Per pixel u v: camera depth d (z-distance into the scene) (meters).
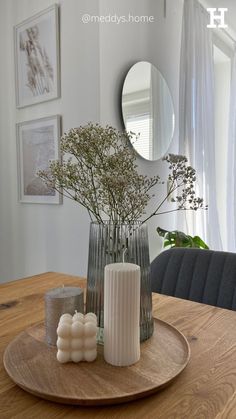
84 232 2.07
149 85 2.28
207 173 2.57
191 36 2.39
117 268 0.66
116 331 0.65
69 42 2.08
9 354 0.69
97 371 0.63
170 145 2.48
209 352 0.72
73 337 0.66
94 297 0.75
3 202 2.71
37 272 2.42
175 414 0.52
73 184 0.75
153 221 2.34
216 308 1.01
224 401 0.55
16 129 2.51
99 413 0.53
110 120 2.01
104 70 1.96
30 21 2.32
